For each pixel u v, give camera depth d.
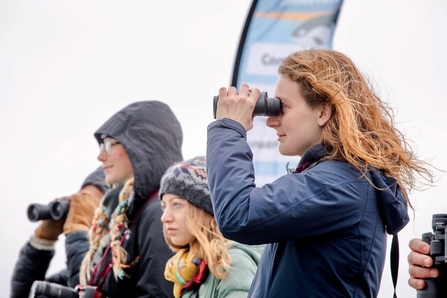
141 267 8.15
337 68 5.38
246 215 4.92
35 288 8.38
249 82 10.07
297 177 5.02
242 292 6.81
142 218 8.38
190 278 7.15
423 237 5.25
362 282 5.02
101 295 8.52
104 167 9.35
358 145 5.06
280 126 5.41
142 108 9.16
